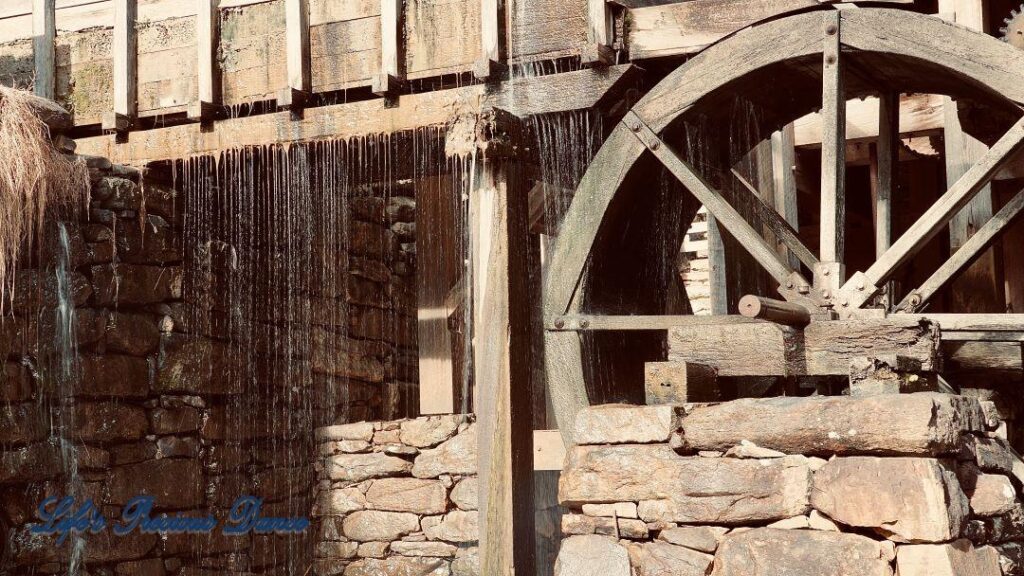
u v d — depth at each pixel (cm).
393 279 886
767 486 410
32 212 620
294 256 795
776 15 598
